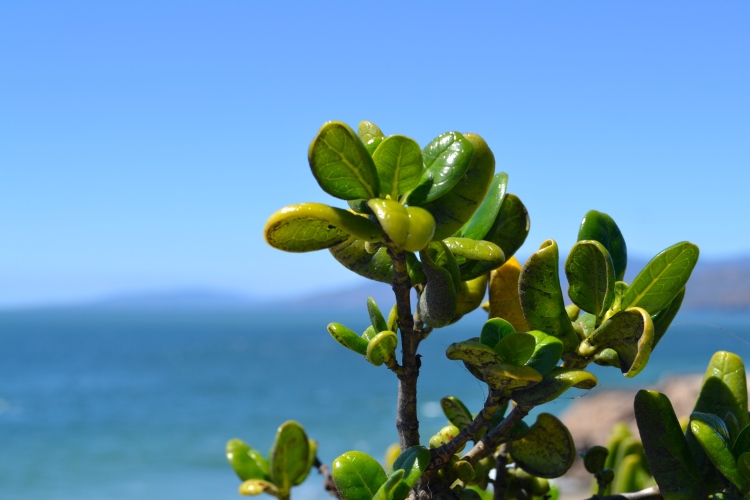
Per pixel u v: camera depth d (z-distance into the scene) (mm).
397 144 622
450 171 633
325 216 609
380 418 18797
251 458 853
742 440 661
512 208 720
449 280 646
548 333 662
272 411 20594
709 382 715
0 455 14836
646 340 625
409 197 636
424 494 647
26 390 26156
